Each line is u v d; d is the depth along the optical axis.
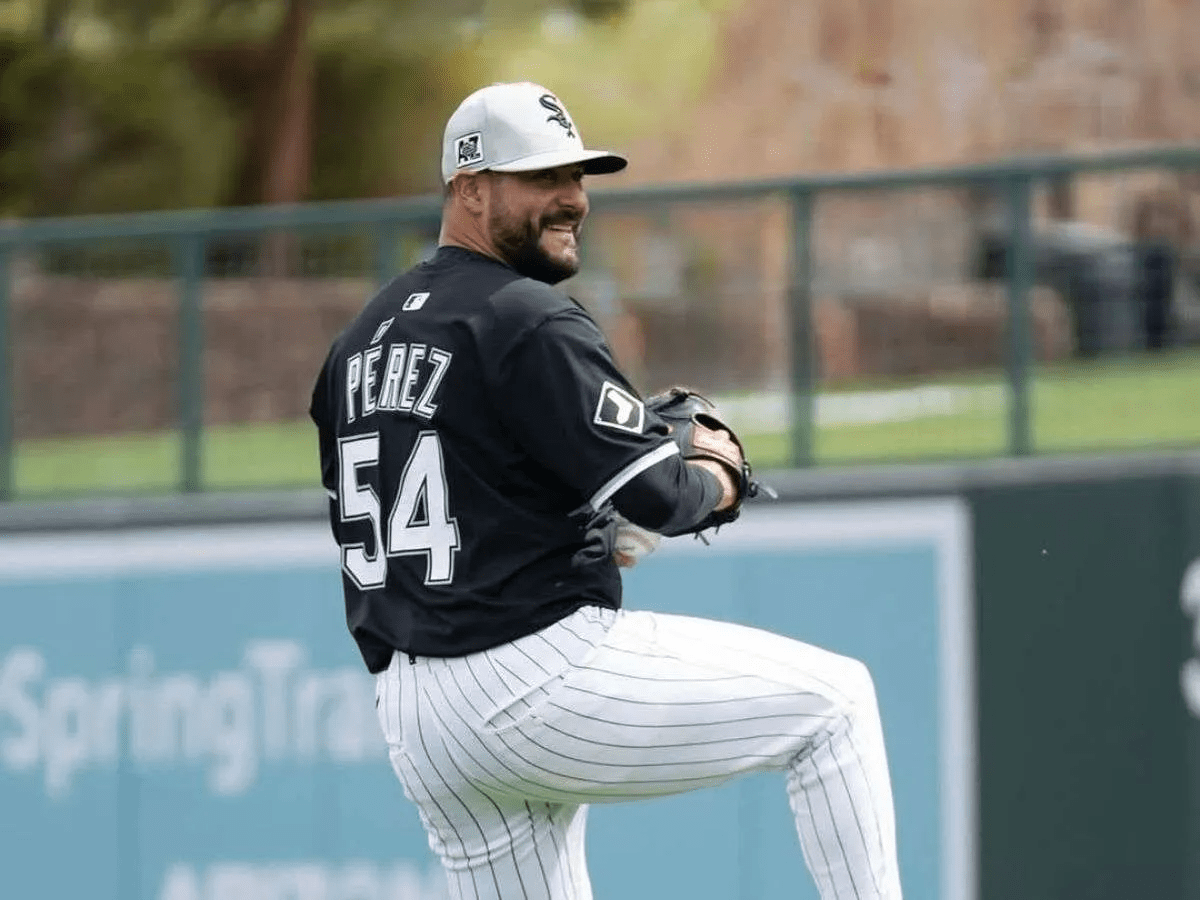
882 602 29.22
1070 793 28.22
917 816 28.94
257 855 32.66
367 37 73.12
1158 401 30.22
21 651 34.44
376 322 14.36
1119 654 28.02
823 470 31.09
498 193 14.11
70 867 34.00
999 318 30.89
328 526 32.53
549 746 13.93
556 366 13.53
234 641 33.03
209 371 35.69
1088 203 30.66
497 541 13.78
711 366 32.12
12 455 36.72
